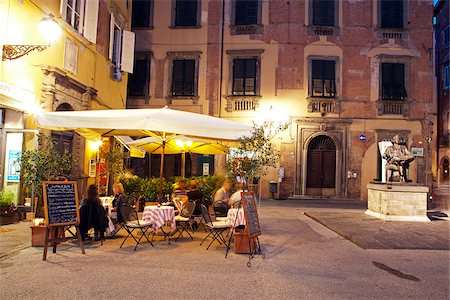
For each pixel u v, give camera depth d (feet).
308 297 16.99
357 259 24.20
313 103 70.64
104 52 53.36
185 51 72.69
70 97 43.04
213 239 28.07
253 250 24.82
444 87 112.06
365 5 72.28
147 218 27.71
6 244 25.40
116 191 31.14
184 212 30.66
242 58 71.92
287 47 71.46
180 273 20.07
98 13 50.85
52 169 27.76
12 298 15.89
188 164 72.28
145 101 73.15
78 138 46.29
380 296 17.42
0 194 32.04
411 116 71.00
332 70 71.41
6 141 34.12
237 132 29.04
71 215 23.57
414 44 72.02
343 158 70.64
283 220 41.81
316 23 71.97
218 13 72.95
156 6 73.87
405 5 72.43
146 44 73.72
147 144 43.80
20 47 30.89
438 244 28.17
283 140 70.54
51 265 20.98
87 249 25.04
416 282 19.62
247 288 17.97
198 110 72.02
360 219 40.75
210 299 16.39
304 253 25.57
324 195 70.95
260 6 72.33
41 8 36.42
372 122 70.85
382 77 71.51
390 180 41.91
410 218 39.75
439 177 114.42
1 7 30.35
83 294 16.57
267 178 70.13
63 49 40.98
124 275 19.44
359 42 71.77
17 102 32.32
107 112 28.81
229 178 39.40
